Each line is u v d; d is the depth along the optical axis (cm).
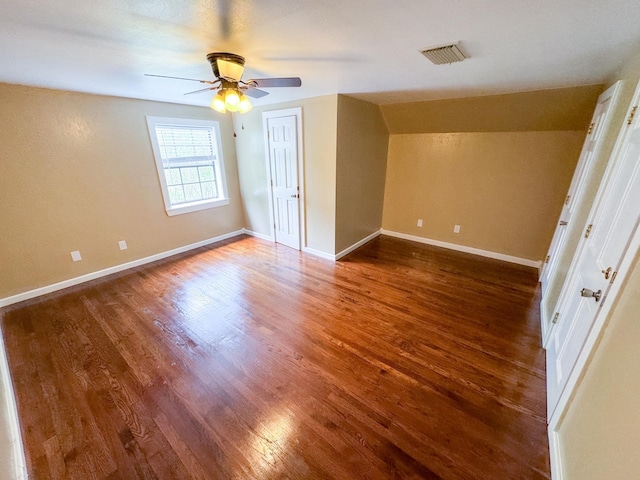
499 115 321
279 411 168
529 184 345
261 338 232
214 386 186
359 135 369
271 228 450
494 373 195
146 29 138
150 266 369
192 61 193
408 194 450
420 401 174
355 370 198
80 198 311
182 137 393
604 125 203
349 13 121
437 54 174
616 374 101
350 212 395
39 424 160
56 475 136
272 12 120
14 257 278
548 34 141
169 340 229
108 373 196
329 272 350
